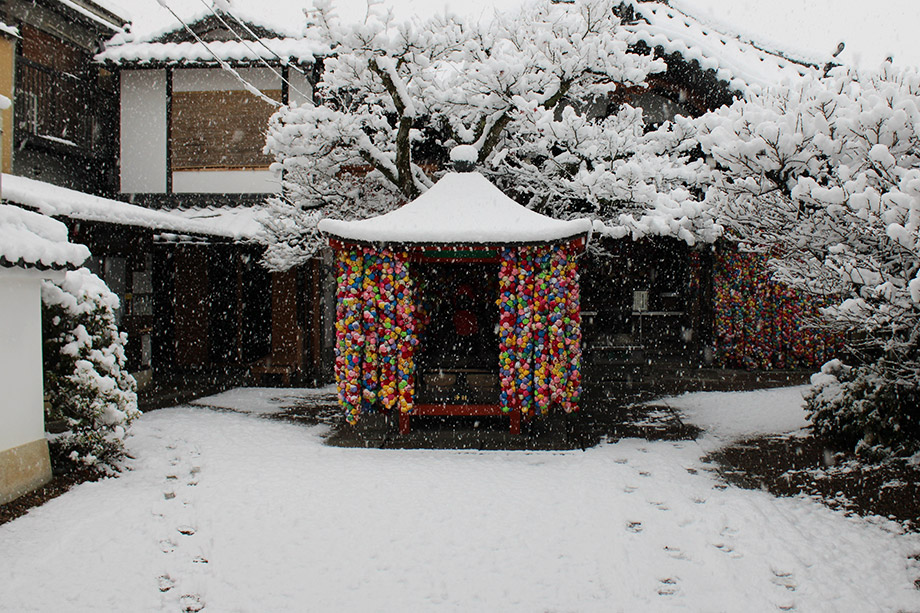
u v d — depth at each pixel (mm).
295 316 14047
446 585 4512
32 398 6484
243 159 14758
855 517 5633
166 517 5734
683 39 12820
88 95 14688
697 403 10992
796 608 4164
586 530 5438
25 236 6219
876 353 7922
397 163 10773
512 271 8297
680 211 9570
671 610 4172
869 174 6176
